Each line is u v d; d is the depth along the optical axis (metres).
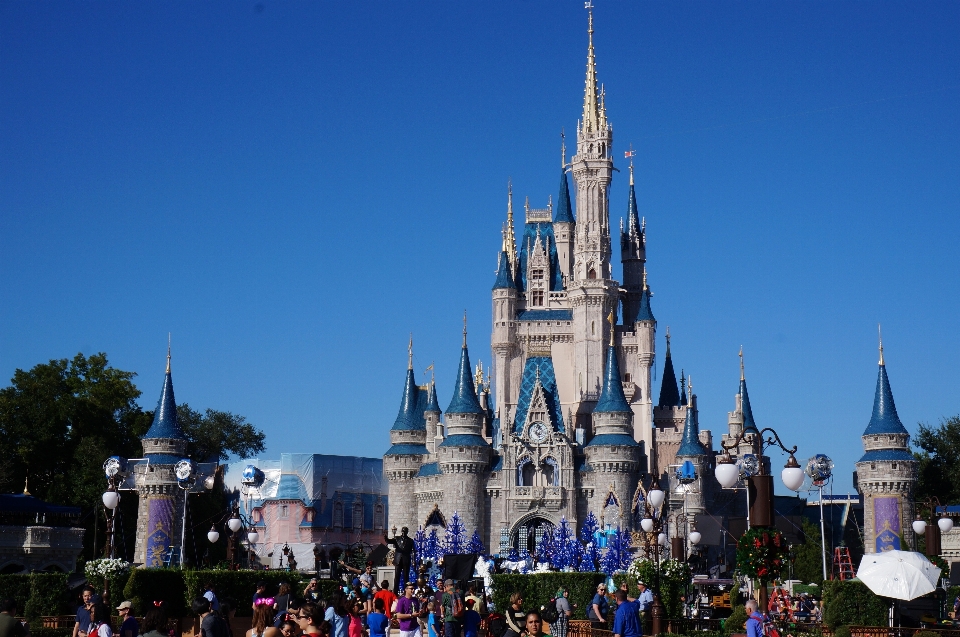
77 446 145.38
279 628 30.64
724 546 125.50
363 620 50.66
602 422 160.00
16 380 148.62
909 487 135.12
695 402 175.38
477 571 94.31
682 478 122.75
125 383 154.25
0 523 123.06
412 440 170.62
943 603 64.38
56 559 113.75
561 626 53.75
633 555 124.69
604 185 178.88
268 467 187.25
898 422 136.50
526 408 167.38
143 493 140.25
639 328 175.12
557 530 154.88
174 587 63.41
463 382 161.25
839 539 166.88
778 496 175.75
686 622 56.84
